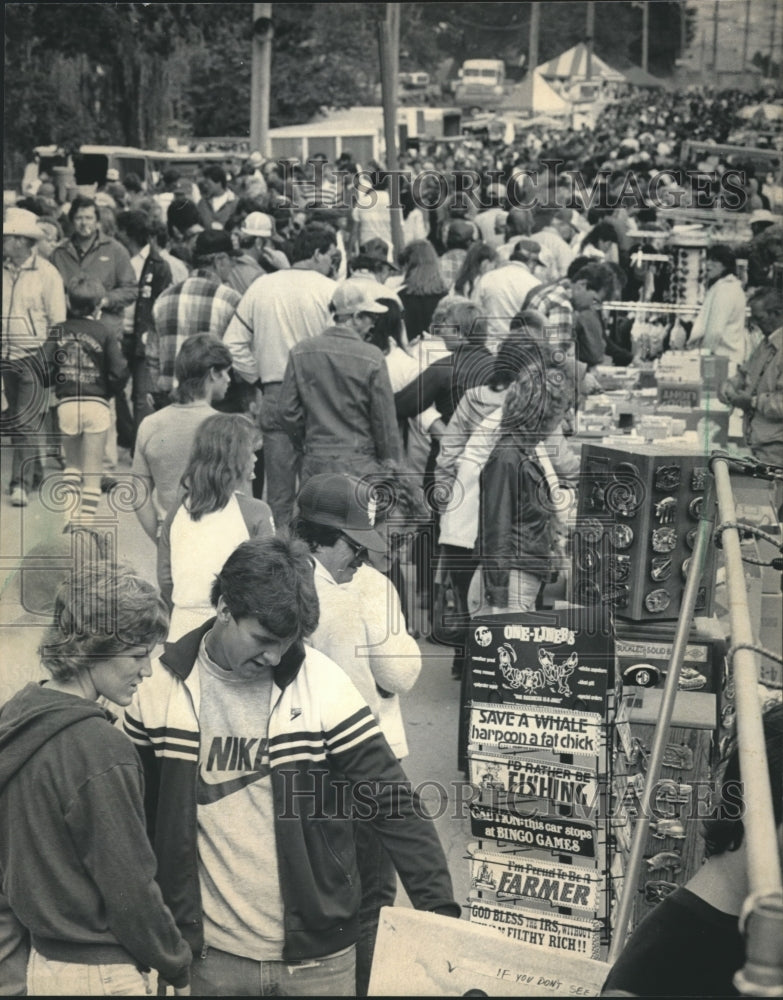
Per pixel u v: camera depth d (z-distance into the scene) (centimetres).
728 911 256
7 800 300
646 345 603
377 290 547
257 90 677
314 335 541
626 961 259
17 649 440
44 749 298
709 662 405
